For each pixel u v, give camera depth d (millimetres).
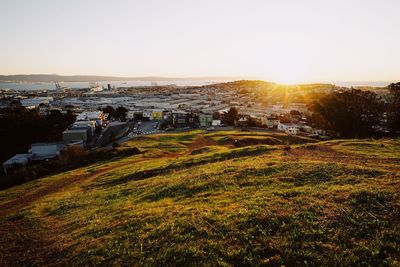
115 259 11875
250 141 62219
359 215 12281
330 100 81188
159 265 10656
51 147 81875
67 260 13039
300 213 13078
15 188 38625
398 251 9641
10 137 92688
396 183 16250
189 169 30516
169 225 13898
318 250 10141
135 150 56875
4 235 18844
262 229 12023
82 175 40938
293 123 111438
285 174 20844
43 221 20875
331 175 19328
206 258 10430
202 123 118625
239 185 19812
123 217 17250
